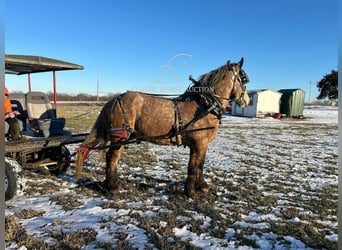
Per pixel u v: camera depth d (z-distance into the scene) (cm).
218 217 388
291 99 2733
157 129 449
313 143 1176
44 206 418
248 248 312
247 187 538
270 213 412
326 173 664
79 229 345
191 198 463
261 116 2703
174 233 343
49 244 309
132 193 483
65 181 545
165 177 593
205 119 449
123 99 458
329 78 4172
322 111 3809
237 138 1300
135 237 330
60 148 568
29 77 671
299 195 498
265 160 806
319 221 389
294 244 323
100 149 459
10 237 319
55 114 629
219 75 473
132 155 825
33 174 586
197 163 465
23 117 621
